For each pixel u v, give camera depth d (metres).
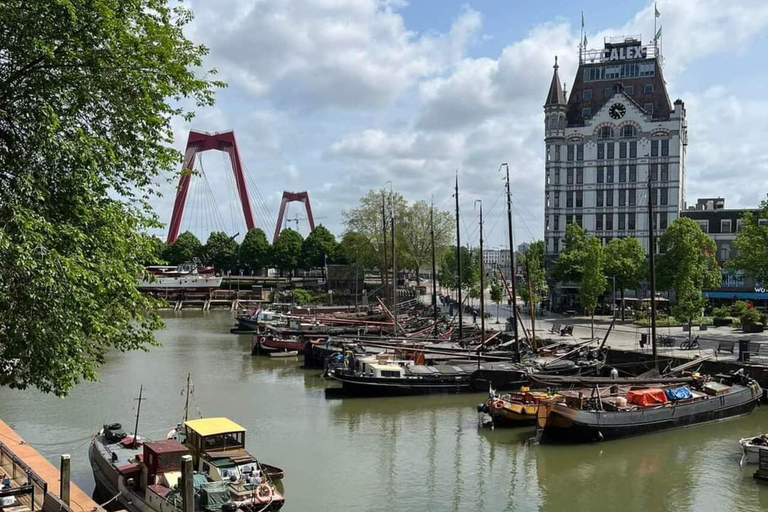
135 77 20.52
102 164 20.53
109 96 20.55
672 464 32.84
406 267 124.31
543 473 31.55
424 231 123.25
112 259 20.11
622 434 37.00
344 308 108.31
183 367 60.72
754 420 41.62
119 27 19.52
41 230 18.00
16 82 19.38
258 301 138.38
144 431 37.31
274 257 160.88
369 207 123.56
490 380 49.66
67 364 18.25
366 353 57.91
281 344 68.25
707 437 37.66
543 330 75.50
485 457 33.97
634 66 106.75
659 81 105.31
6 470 24.41
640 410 37.56
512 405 39.25
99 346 25.39
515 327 54.72
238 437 27.03
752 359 51.38
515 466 32.56
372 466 32.41
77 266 17.47
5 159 18.91
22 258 16.17
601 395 39.75
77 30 19.19
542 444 36.12
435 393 48.81
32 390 47.50
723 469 32.09
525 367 51.81
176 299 139.12
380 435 37.94
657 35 106.56
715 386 42.59
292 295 135.25
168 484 24.62
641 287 99.62
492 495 28.70
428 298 141.38
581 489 29.50
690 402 39.62
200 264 173.38
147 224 22.55
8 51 19.23
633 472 31.67
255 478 24.95
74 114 20.22
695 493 28.94
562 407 36.03
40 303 17.56
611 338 67.25
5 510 20.88
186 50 23.66
